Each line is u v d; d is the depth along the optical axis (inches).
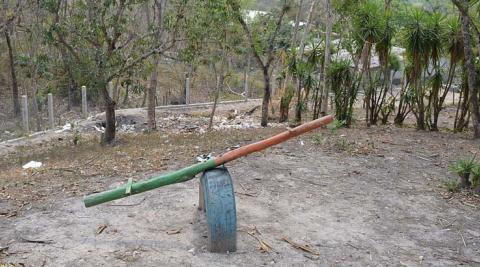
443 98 416.8
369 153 321.4
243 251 178.1
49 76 512.1
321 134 372.8
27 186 247.6
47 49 641.0
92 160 315.6
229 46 514.9
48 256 171.2
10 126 650.8
